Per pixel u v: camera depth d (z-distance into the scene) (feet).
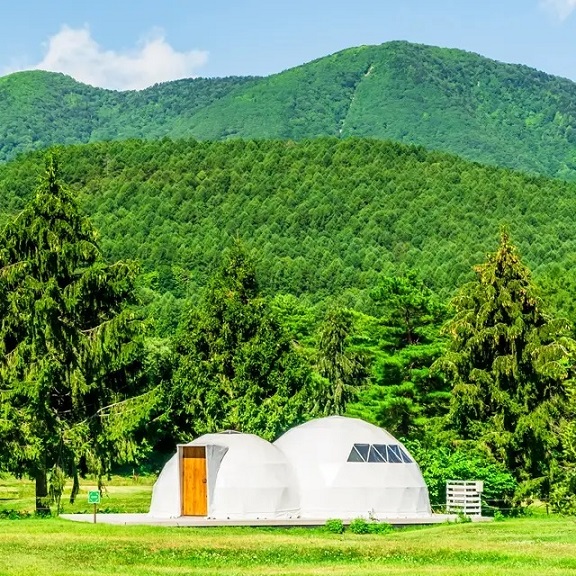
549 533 126.62
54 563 91.97
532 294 192.34
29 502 196.65
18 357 159.43
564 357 191.93
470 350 193.47
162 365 224.33
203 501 153.28
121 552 100.17
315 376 283.59
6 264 164.86
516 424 187.73
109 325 163.94
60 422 160.25
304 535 132.05
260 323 219.20
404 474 161.99
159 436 216.74
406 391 227.81
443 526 143.23
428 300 234.58
